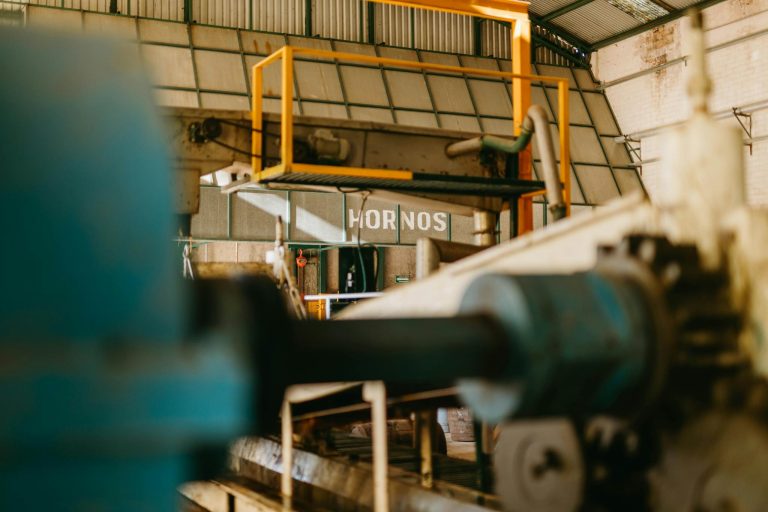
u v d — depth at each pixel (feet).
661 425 5.38
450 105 71.36
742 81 68.90
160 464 3.34
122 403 3.26
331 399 13.30
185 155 18.35
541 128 14.78
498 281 4.93
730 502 4.97
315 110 66.39
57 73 3.60
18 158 3.46
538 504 5.85
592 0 75.15
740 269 5.21
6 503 3.18
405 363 4.78
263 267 20.35
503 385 4.84
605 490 5.53
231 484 15.98
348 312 9.56
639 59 76.79
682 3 72.59
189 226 18.35
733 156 5.54
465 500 11.35
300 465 15.51
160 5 67.41
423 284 8.18
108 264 3.51
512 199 21.89
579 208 72.38
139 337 3.51
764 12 67.56
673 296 5.17
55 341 3.39
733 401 5.14
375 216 65.46
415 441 16.21
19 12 63.87
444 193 21.04
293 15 71.05
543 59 80.59
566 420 5.65
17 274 3.40
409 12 75.10
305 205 63.77
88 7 65.46
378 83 70.03
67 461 3.24
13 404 3.14
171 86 64.03
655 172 74.79
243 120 18.84
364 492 13.48
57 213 3.47
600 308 4.90
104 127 3.60
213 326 4.00
